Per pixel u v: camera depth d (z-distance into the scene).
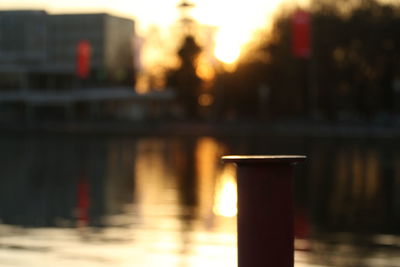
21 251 17.17
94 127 119.06
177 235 20.48
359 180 36.62
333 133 82.56
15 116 157.12
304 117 117.50
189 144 77.75
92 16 198.62
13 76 167.88
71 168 49.47
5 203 29.67
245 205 4.39
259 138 80.94
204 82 162.12
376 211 25.77
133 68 184.62
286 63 114.62
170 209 27.00
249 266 4.39
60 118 153.88
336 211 25.97
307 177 38.62
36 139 94.00
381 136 76.19
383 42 107.56
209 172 44.84
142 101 155.88
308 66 112.31
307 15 94.94
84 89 162.00
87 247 18.02
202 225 22.61
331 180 36.88
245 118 133.38
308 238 20.08
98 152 67.12
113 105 158.88
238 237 4.43
